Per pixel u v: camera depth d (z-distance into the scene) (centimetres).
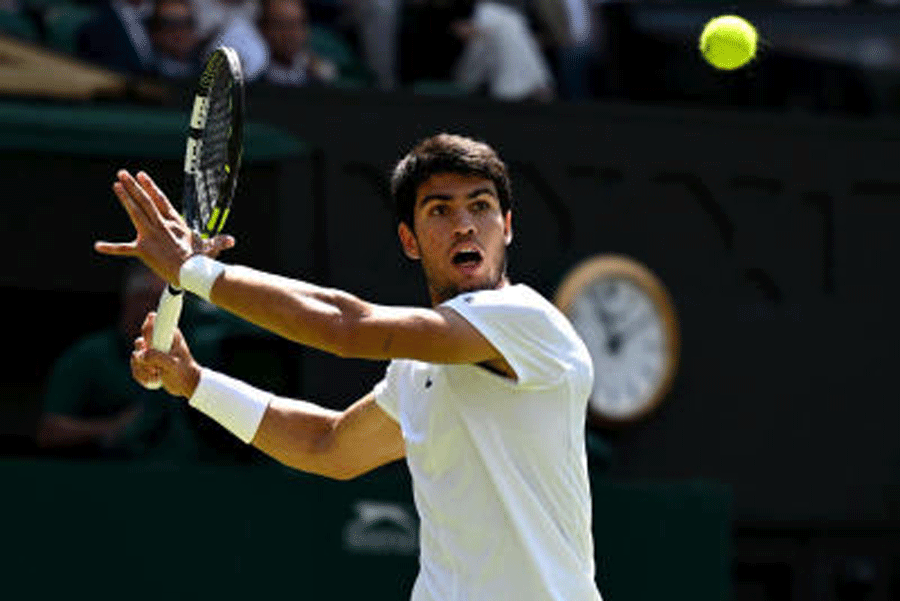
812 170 3597
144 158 3103
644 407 3366
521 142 3400
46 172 3106
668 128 3500
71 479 2712
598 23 3825
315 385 3186
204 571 2775
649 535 3047
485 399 1570
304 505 2828
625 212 3466
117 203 3138
